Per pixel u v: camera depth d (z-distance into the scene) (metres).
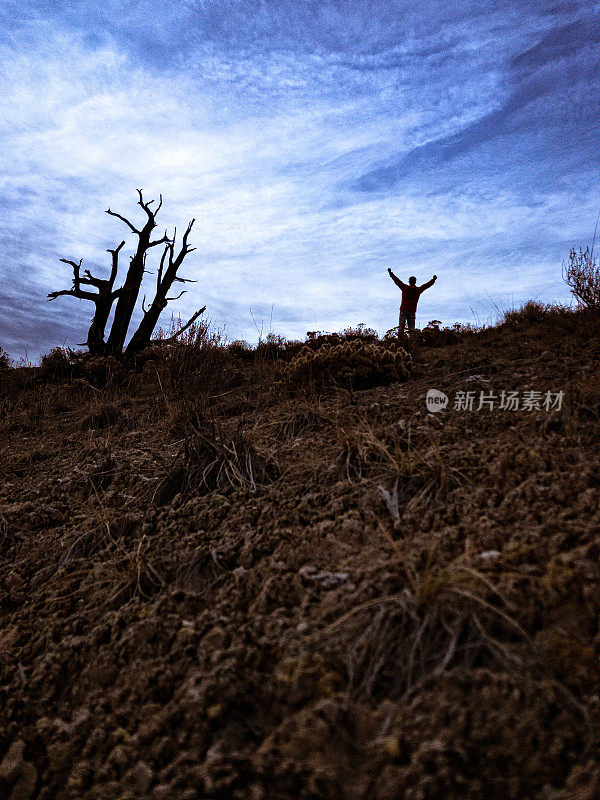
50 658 2.45
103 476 4.48
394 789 1.41
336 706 1.66
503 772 1.39
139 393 8.71
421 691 1.63
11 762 2.02
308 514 2.95
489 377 5.02
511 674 1.59
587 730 1.41
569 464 2.67
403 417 4.22
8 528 4.03
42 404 8.83
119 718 1.99
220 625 2.21
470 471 2.90
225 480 3.68
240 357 11.78
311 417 4.57
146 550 3.08
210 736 1.75
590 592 1.74
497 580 1.92
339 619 1.95
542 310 9.09
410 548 2.33
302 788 1.49
